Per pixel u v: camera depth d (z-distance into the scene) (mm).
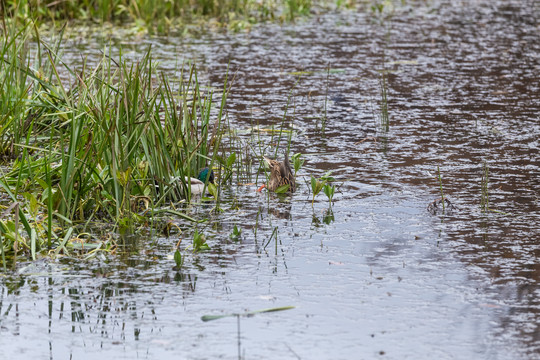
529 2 31812
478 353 6816
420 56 21469
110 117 10305
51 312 7598
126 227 9836
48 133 13078
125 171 9992
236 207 10664
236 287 8117
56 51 14430
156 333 7195
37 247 9055
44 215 9914
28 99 12922
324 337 7094
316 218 10227
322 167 12484
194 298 7871
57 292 8008
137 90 10414
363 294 7953
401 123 15172
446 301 7793
